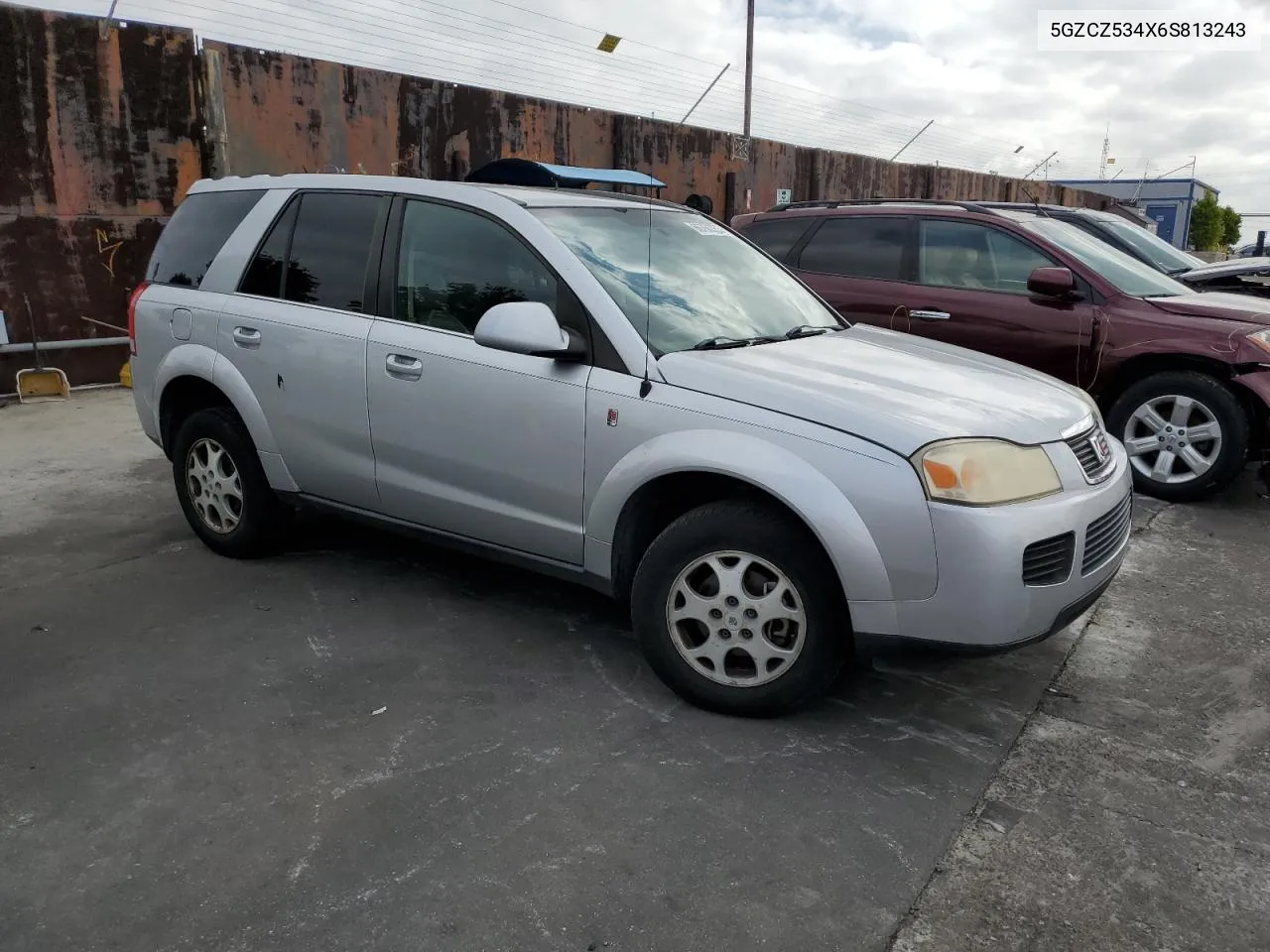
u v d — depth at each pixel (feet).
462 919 7.54
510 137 38.58
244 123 30.73
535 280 11.68
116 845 8.41
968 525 9.16
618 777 9.48
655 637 10.77
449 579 14.69
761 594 10.23
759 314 12.78
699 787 9.32
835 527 9.44
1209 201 208.13
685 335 11.40
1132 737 10.40
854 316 22.04
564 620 13.24
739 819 8.84
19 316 27.86
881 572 9.43
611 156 43.39
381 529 13.65
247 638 12.59
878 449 9.43
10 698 10.96
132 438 23.73
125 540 16.37
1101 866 8.27
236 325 14.23
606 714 10.71
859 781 9.47
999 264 20.75
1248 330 18.12
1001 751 10.09
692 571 10.52
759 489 10.18
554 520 11.53
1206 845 8.57
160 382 15.26
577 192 13.58
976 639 9.36
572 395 11.05
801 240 23.30
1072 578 9.82
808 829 8.70
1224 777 9.64
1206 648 12.60
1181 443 18.88
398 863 8.20
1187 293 20.71
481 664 11.89
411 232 12.88
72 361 29.14
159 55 28.91
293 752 9.88
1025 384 11.52
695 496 11.05
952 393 10.58
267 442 14.08
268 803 9.01
